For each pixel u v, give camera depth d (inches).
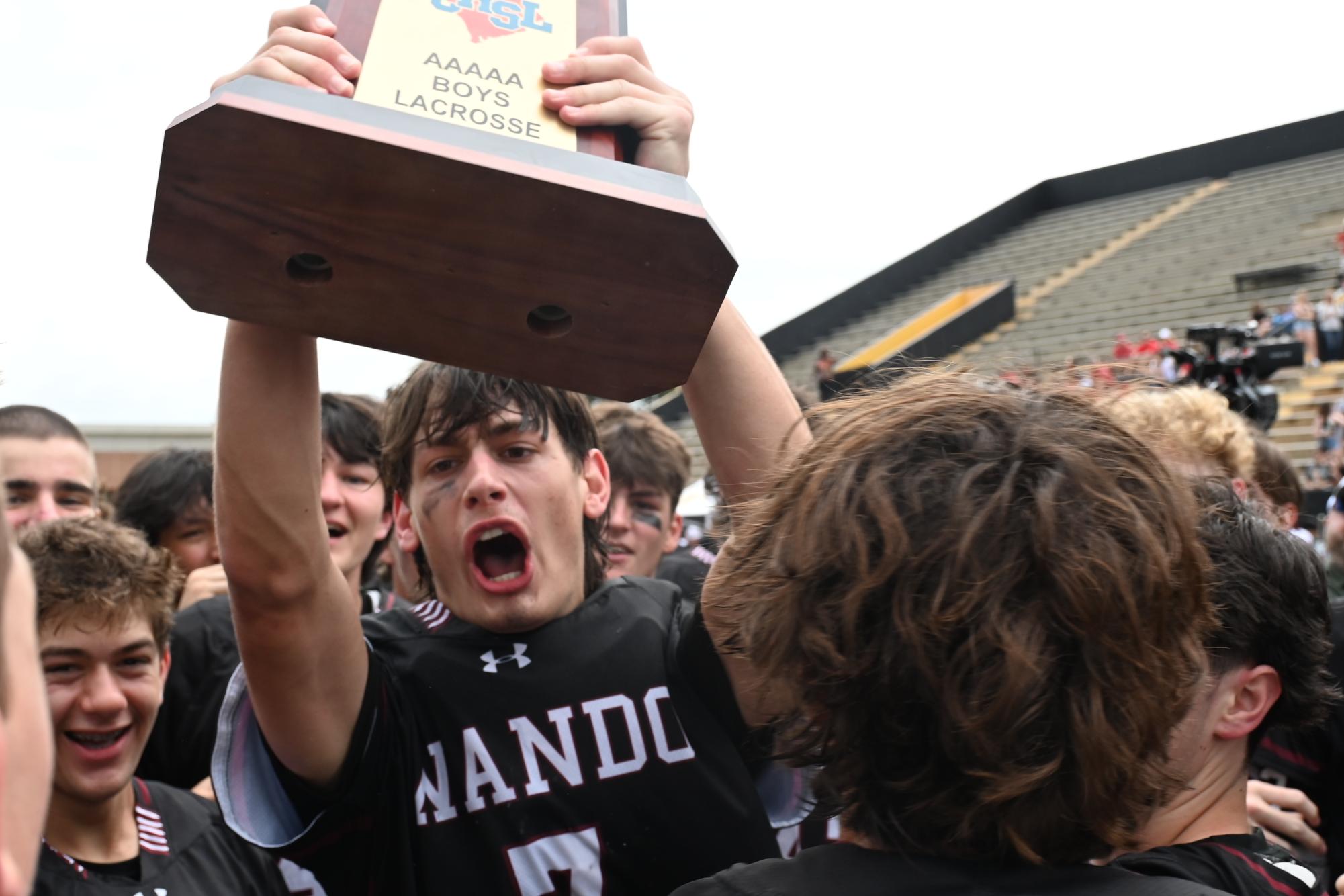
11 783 18.1
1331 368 523.2
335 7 34.3
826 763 33.0
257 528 44.7
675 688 55.7
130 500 114.2
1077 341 653.9
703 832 52.6
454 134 29.0
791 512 34.2
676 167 35.1
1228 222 748.0
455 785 52.7
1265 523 49.7
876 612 31.0
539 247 30.3
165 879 69.5
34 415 103.4
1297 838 69.1
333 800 50.5
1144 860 41.4
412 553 66.2
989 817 29.7
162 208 29.5
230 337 45.6
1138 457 33.2
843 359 738.2
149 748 88.1
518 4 36.2
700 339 33.9
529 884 51.0
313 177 28.5
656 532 121.4
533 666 55.5
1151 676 30.0
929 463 31.9
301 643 47.1
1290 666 47.4
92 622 67.8
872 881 30.2
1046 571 29.6
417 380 60.4
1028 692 28.9
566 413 61.6
